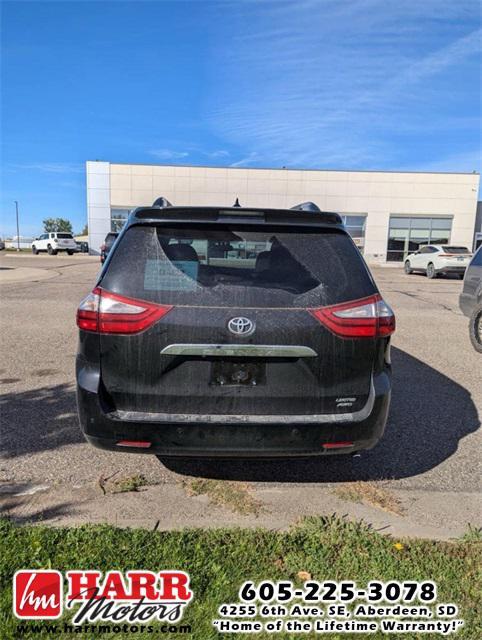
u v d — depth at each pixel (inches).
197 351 103.4
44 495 120.1
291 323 104.7
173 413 106.2
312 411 108.1
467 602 88.3
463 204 1300.4
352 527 108.2
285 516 113.1
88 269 876.6
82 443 149.5
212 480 129.5
